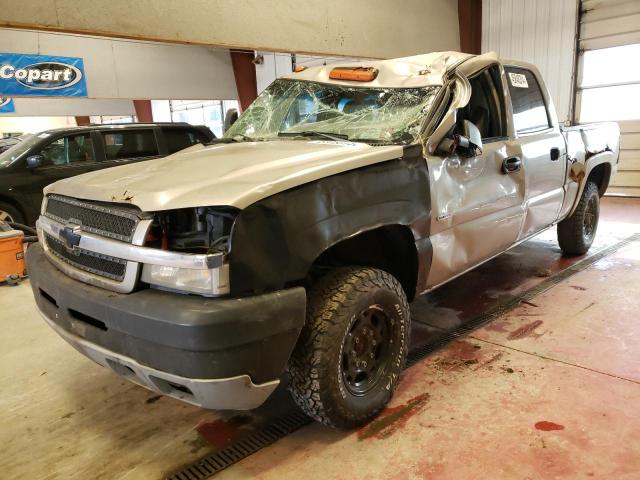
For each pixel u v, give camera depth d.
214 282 1.73
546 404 2.44
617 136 5.03
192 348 1.71
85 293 2.00
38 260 2.46
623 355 2.90
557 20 9.40
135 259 1.86
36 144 6.70
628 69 8.77
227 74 15.26
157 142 7.68
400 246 2.60
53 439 2.40
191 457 2.22
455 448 2.16
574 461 2.04
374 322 2.38
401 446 2.19
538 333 3.26
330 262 2.49
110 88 13.08
